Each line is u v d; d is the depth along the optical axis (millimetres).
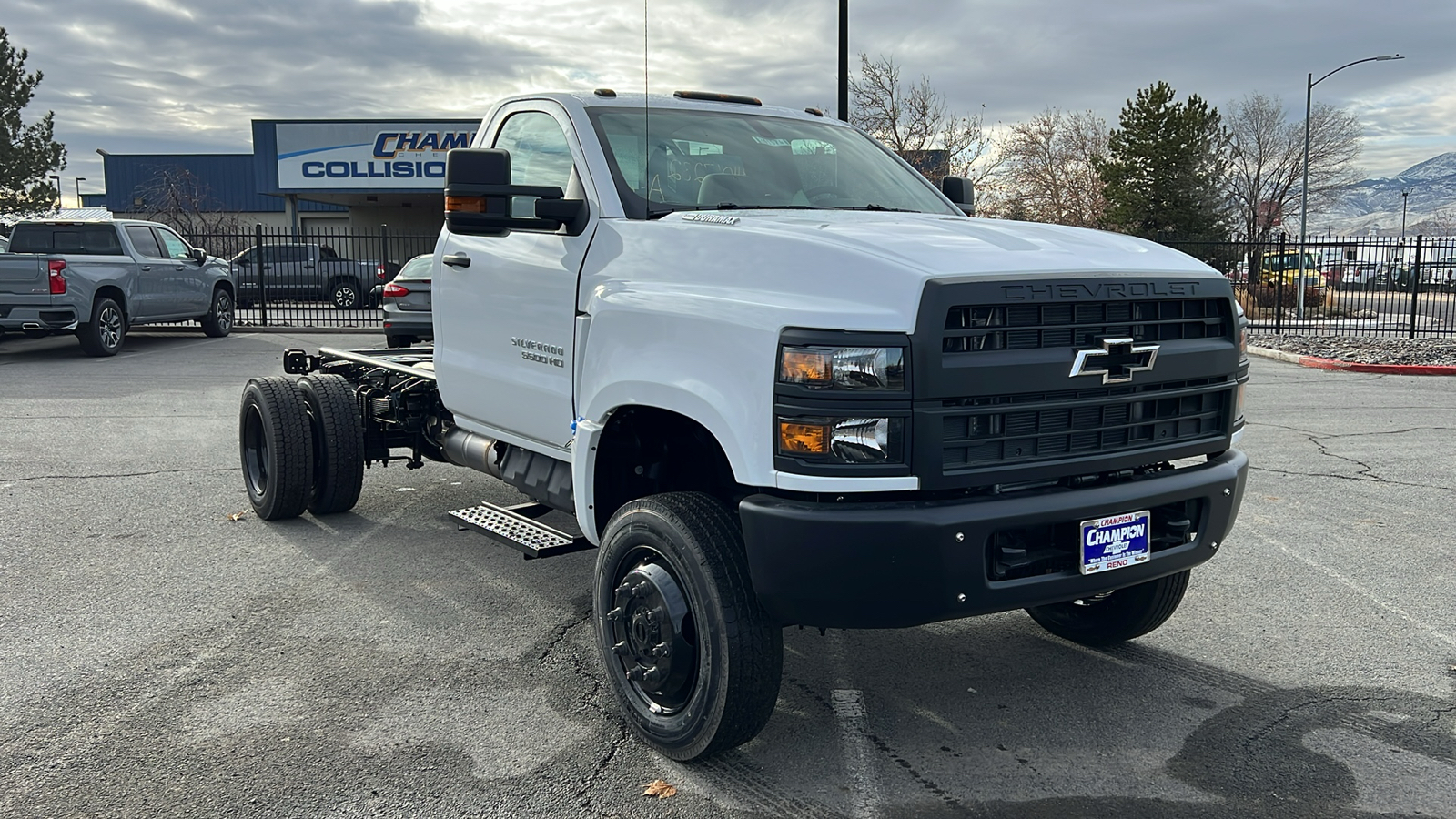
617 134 4254
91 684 3980
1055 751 3520
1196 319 3402
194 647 4363
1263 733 3652
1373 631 4621
